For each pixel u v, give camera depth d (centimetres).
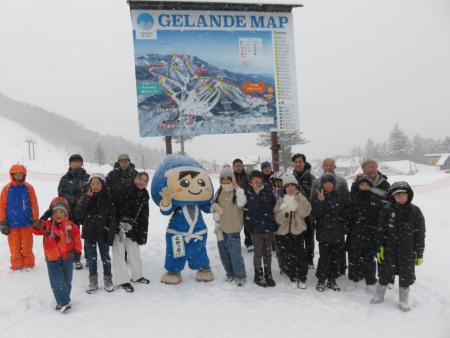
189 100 908
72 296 558
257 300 546
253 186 611
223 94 927
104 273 576
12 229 650
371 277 573
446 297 541
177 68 901
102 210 567
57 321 480
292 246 618
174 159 650
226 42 927
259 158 4166
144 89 887
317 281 624
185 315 497
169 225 629
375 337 438
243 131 938
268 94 951
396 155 9275
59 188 657
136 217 605
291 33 964
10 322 479
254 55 942
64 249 505
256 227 600
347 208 586
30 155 9175
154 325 468
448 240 798
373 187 581
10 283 597
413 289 570
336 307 520
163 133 896
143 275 651
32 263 665
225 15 927
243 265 610
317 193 580
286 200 601
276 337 440
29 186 663
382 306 520
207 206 646
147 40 887
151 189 652
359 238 580
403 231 505
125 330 456
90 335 444
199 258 623
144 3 880
